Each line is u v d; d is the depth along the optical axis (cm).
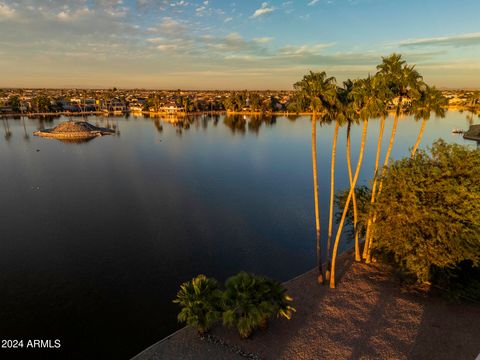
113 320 2786
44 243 4162
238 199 6059
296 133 16062
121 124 19050
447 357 2067
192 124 19388
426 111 2900
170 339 2252
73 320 2781
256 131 16650
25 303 2981
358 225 3419
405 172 2816
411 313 2502
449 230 2506
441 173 2675
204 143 12900
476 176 2594
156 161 9556
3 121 19275
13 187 6694
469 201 2456
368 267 3234
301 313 2511
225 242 4266
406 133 15475
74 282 3322
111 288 3231
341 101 2630
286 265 3722
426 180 2680
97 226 4738
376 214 2977
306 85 2577
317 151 11312
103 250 3991
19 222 4844
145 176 7781
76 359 2388
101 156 10188
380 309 2556
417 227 2634
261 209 5519
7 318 2786
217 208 5559
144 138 14062
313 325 2373
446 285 2678
